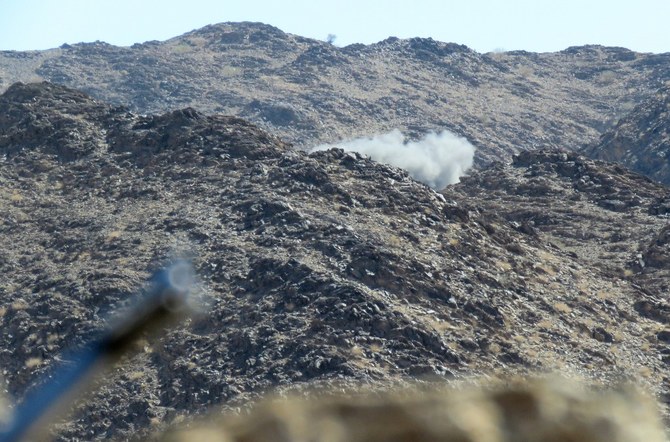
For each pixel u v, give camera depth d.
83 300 198.50
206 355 175.25
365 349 172.12
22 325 193.00
